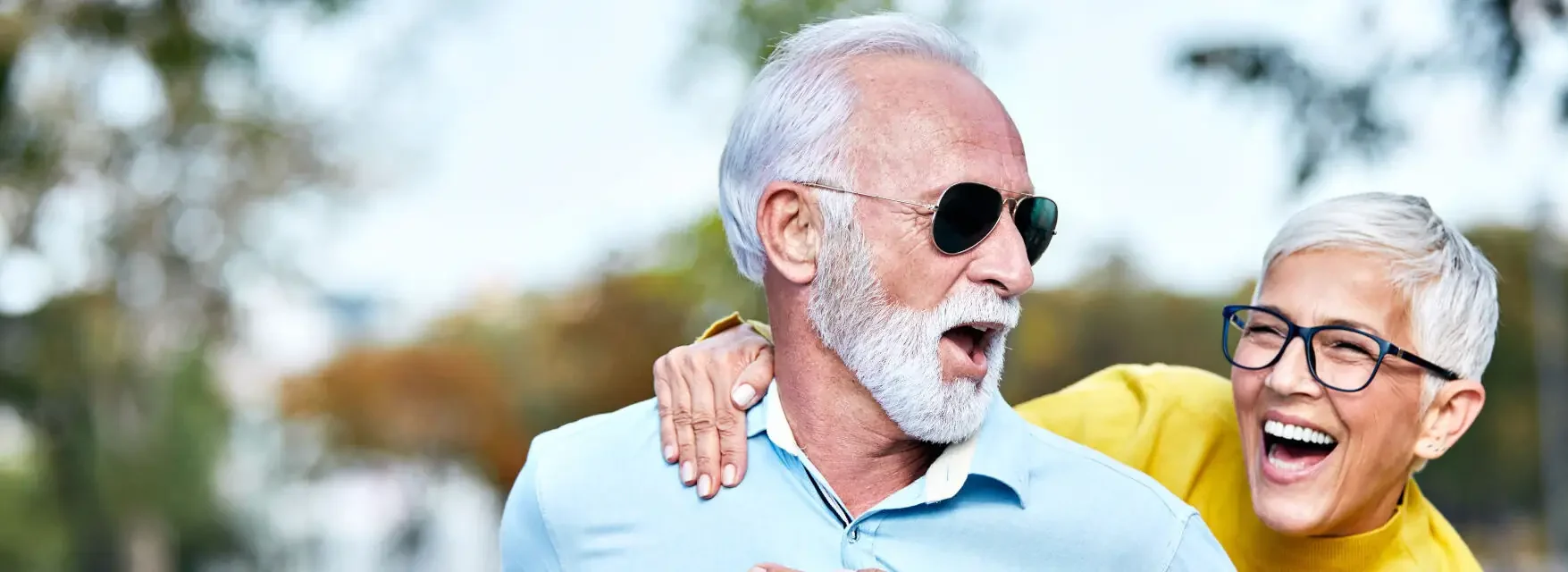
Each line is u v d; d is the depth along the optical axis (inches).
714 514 84.9
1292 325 101.4
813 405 83.4
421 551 1366.9
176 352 1040.2
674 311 889.5
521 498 92.2
